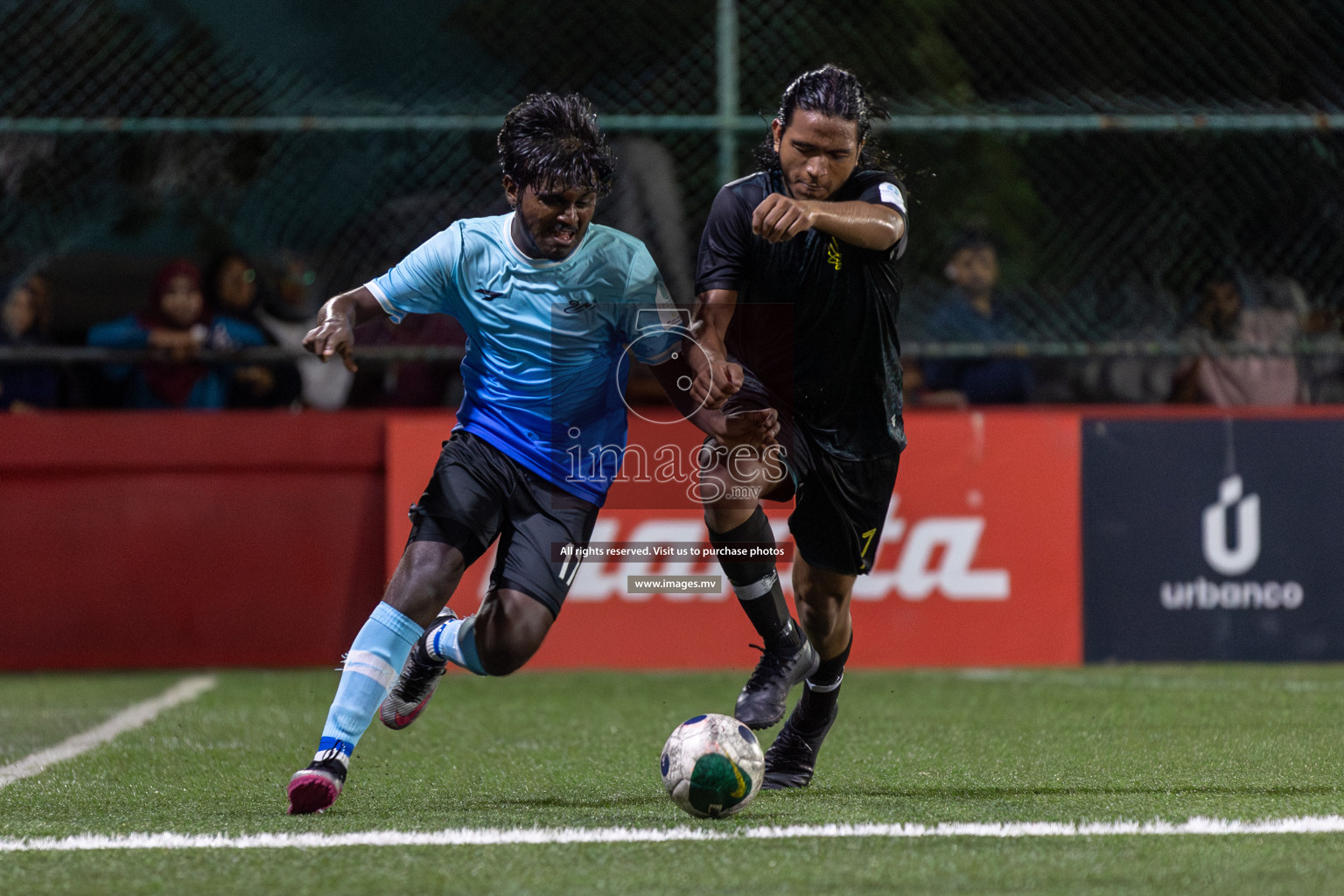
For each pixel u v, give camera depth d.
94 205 27.66
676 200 26.61
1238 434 27.05
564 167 12.65
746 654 26.44
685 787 12.56
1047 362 28.00
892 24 27.06
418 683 14.69
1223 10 27.00
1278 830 12.17
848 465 13.86
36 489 26.98
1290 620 27.06
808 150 12.82
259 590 27.22
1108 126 26.25
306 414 27.25
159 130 26.39
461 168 27.14
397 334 27.67
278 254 27.69
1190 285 27.25
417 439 27.06
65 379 27.94
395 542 27.02
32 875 10.79
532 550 13.29
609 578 26.42
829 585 14.27
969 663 26.70
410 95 27.20
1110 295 27.33
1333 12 26.97
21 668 26.89
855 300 13.50
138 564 27.06
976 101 27.33
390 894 10.06
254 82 27.00
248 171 27.33
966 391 27.67
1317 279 27.27
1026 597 26.83
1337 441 27.06
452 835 12.14
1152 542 26.97
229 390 28.00
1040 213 27.45
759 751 12.79
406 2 27.16
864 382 13.75
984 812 13.20
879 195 13.25
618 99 26.95
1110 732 19.25
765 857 11.21
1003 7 27.28
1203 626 27.03
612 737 19.50
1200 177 27.19
